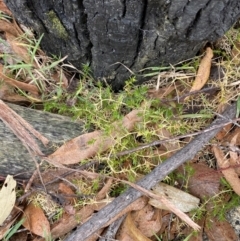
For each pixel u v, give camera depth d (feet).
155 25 2.16
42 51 2.70
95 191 2.56
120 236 2.55
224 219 2.62
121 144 2.52
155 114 2.55
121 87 2.74
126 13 2.06
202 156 2.66
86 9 2.09
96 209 2.56
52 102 2.66
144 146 2.48
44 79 2.66
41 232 2.52
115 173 2.56
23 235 2.59
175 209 2.38
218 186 2.63
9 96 2.65
